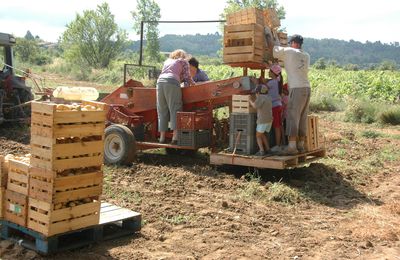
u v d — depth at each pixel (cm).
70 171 506
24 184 513
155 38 5631
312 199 760
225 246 555
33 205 505
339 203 754
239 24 855
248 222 638
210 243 562
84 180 514
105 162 941
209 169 898
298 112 848
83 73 3591
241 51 855
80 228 518
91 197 528
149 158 1006
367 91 2384
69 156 500
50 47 10194
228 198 739
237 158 862
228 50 867
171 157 1021
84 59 4600
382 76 2806
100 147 526
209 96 931
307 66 854
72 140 504
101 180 530
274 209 704
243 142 872
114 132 932
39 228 500
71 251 518
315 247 568
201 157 1030
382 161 1097
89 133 514
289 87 848
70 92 860
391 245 585
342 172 945
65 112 493
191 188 788
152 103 1005
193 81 974
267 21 922
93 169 526
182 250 538
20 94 1303
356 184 878
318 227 636
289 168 932
